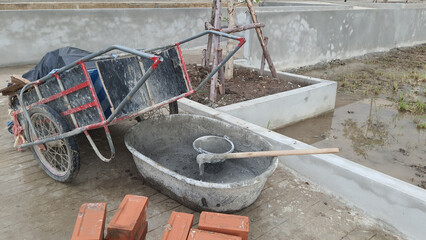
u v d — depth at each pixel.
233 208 2.93
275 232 2.82
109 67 2.94
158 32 9.81
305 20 9.16
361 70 9.88
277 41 8.71
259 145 3.45
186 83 3.62
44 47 8.14
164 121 3.85
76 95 2.97
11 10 7.51
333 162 3.35
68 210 3.00
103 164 3.75
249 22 8.00
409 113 6.70
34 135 3.45
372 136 5.63
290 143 3.75
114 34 9.02
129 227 1.69
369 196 3.08
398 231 2.91
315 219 3.00
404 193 2.81
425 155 4.99
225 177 3.52
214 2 6.34
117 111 2.78
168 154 3.93
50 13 7.97
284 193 3.36
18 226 2.79
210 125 3.85
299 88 6.11
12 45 7.73
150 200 3.16
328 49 10.23
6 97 5.81
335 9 10.65
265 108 5.37
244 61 8.31
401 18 12.58
